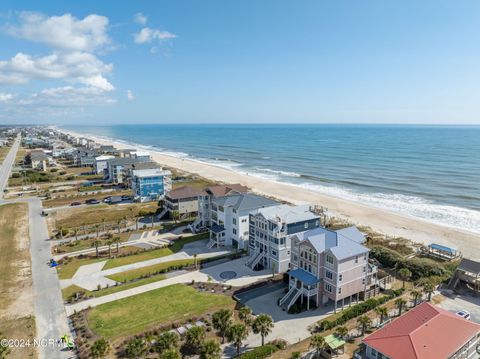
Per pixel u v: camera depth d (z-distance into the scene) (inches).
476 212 3794.3
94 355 1346.0
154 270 2349.9
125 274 2295.8
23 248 2780.5
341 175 6082.7
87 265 2447.1
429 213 3801.7
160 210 3747.5
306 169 6835.6
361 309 1771.7
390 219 3580.2
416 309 1526.8
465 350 1364.4
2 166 7283.5
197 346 1449.3
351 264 1835.6
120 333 1631.4
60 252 2699.3
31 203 4271.7
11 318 1775.3
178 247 2780.5
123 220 3491.6
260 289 2071.9
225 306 1882.4
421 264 2262.6
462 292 1985.7
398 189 4911.4
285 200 4367.6
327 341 1455.5
